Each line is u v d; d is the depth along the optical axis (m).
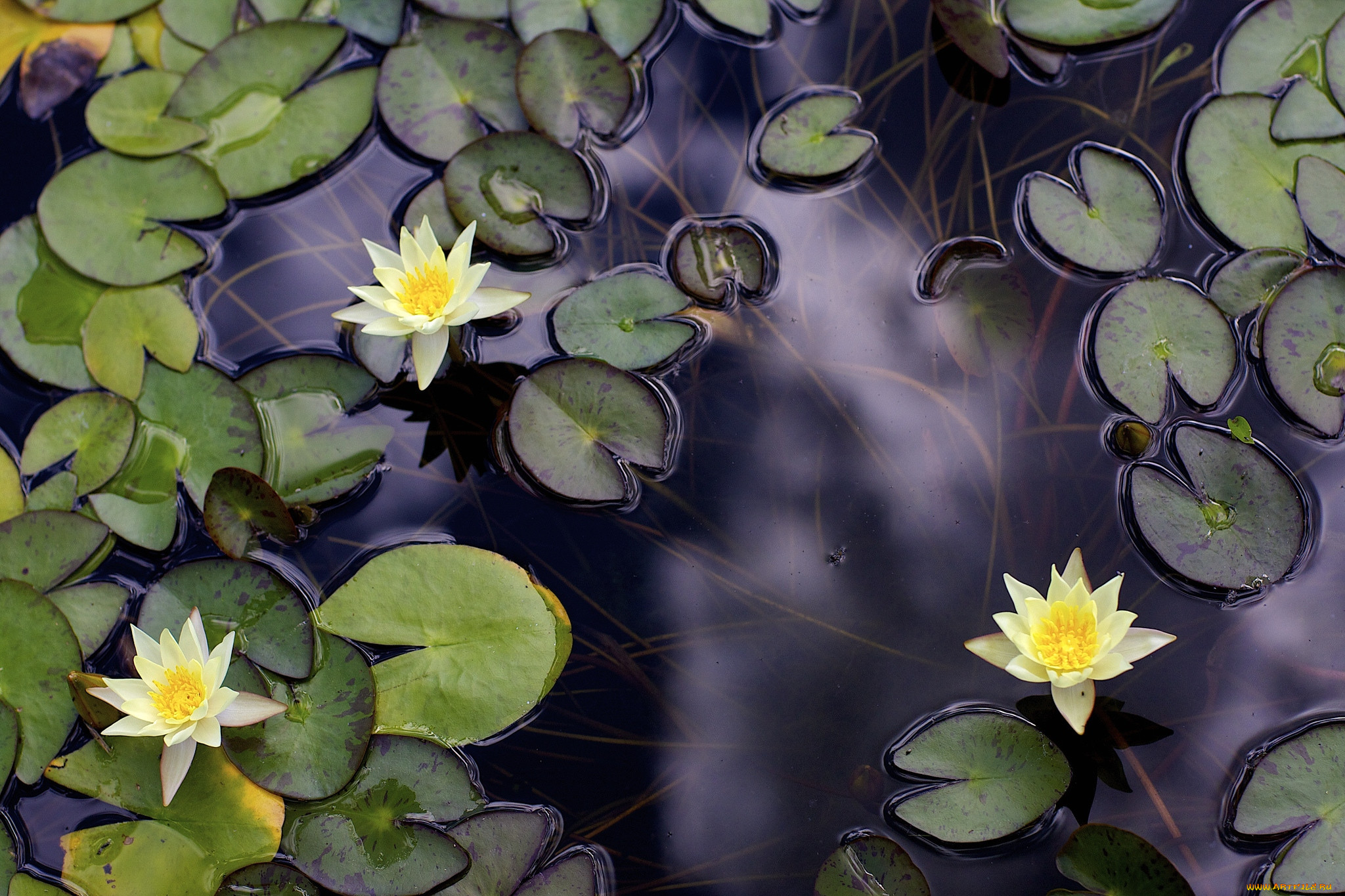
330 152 2.10
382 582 1.71
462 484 1.84
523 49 2.08
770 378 1.90
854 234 2.02
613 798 1.62
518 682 1.64
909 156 2.07
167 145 2.05
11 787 1.61
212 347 1.96
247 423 1.83
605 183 2.08
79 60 2.19
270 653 1.66
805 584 1.75
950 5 2.08
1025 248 1.96
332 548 1.80
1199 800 1.54
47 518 1.75
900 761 1.58
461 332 1.96
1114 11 2.10
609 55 2.08
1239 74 2.03
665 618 1.74
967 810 1.52
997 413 1.84
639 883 1.56
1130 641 1.48
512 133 1.99
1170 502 1.68
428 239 1.78
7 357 1.90
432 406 1.90
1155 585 1.68
